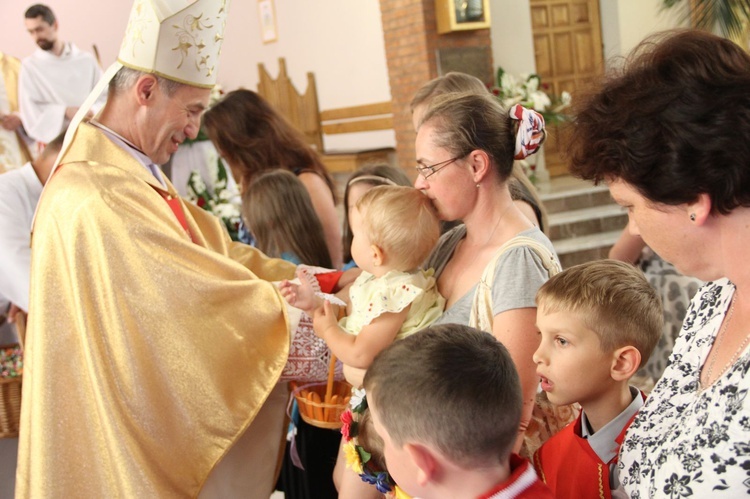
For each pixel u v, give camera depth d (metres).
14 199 2.66
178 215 2.15
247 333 1.99
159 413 1.91
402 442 1.08
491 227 1.58
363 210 1.69
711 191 0.87
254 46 10.22
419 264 1.69
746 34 4.26
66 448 1.89
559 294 1.33
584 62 8.45
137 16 1.97
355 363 1.65
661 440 1.02
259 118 3.30
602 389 1.32
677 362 1.10
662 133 0.87
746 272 0.91
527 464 1.10
